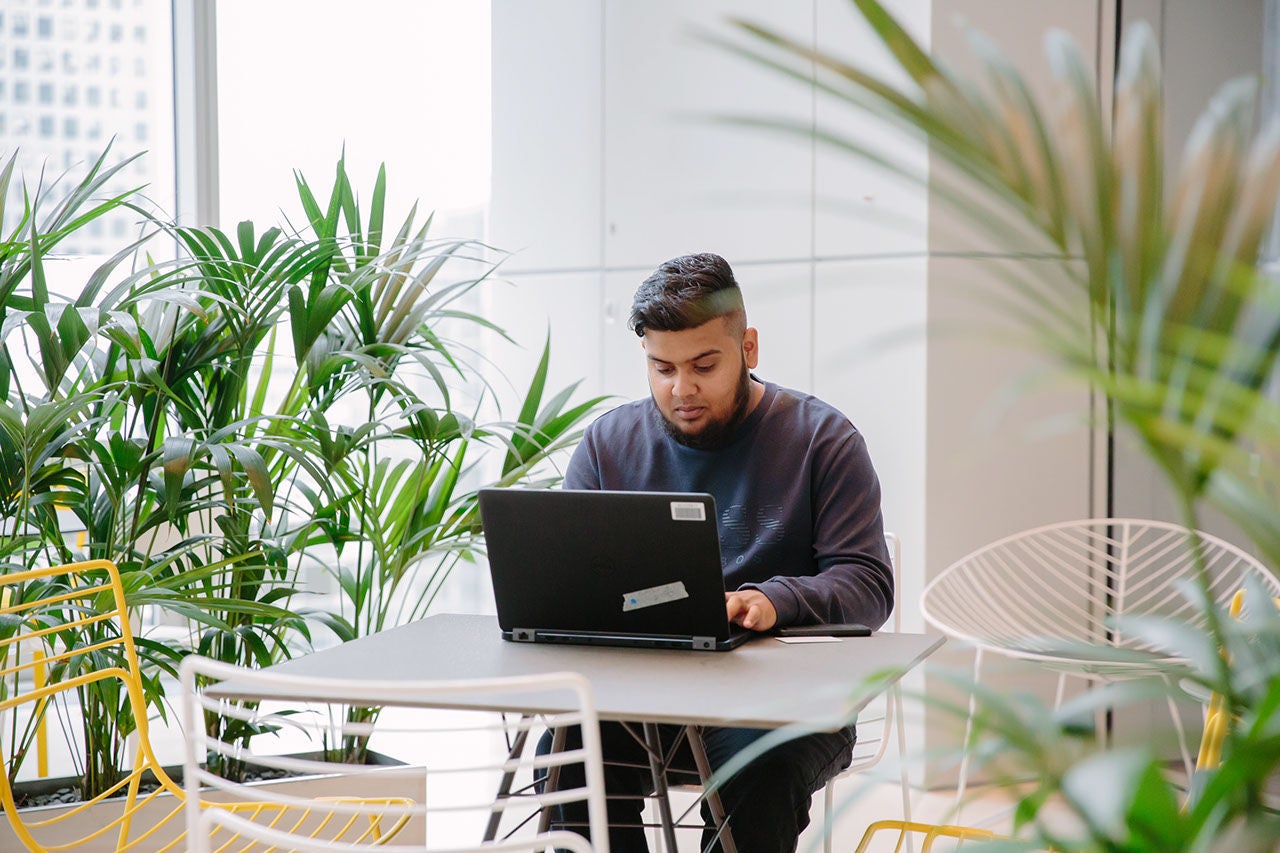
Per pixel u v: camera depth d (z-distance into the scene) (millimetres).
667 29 4457
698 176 4406
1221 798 807
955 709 845
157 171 4090
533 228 5023
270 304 2650
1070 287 871
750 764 2205
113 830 2498
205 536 2682
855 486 2420
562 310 4918
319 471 2570
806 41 4004
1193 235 793
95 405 2664
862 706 1533
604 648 2018
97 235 3936
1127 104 816
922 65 807
